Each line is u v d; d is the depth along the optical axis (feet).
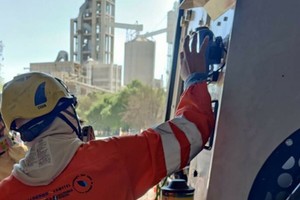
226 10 3.33
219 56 3.38
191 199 3.33
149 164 3.07
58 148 3.10
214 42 3.40
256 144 2.88
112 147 3.12
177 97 6.73
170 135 3.12
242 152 2.90
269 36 2.86
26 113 3.09
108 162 3.06
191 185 4.03
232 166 2.92
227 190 2.93
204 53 3.39
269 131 2.86
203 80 3.35
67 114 3.22
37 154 3.10
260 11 2.88
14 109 3.10
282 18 2.85
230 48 2.93
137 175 3.07
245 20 2.90
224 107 2.95
